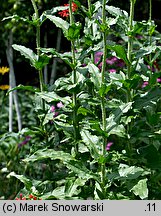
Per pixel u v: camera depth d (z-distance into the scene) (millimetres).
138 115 2080
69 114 2232
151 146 1971
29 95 3756
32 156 1947
